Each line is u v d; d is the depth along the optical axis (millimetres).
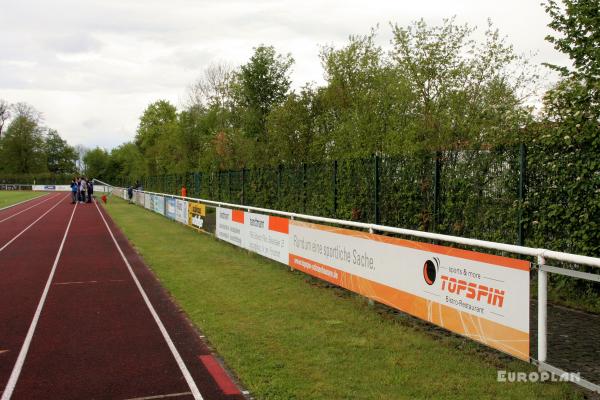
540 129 7840
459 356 5367
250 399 4465
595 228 6770
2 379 5016
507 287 4824
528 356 4613
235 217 13883
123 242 15945
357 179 11969
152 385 4820
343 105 19562
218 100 39469
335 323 6688
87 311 7637
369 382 4734
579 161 6957
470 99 12562
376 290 7121
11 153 92562
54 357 5629
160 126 62531
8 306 7973
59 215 28719
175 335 6391
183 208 21234
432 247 5895
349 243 7852
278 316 7066
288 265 10391
